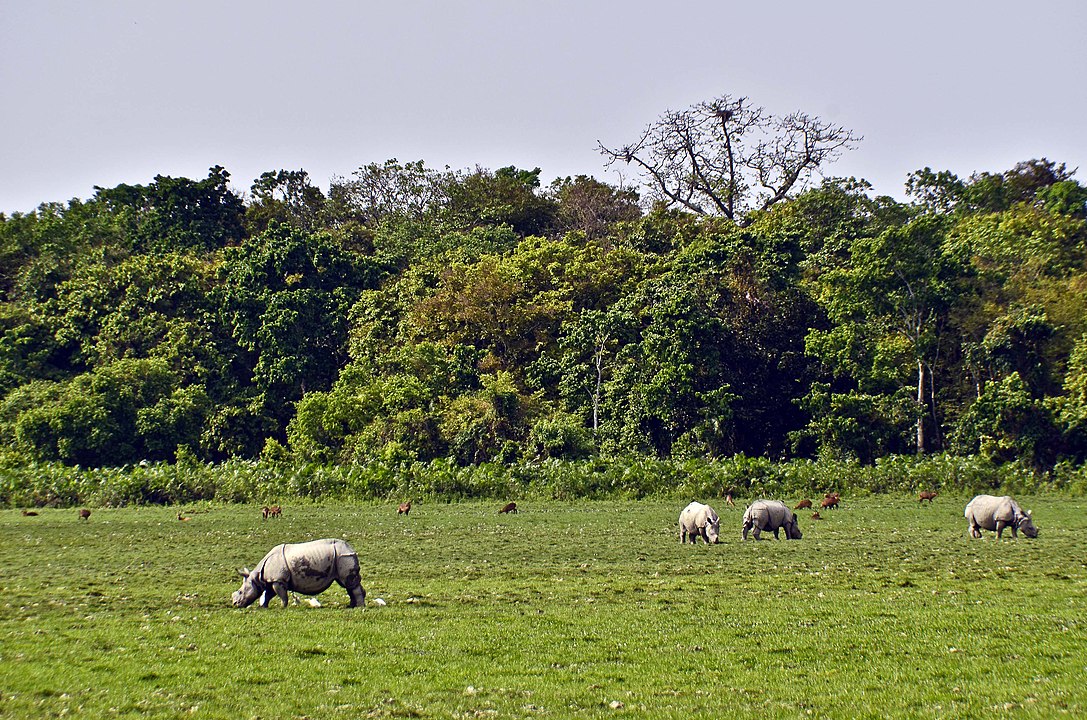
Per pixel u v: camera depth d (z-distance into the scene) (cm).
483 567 4903
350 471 9850
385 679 2764
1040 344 11731
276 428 13600
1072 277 13250
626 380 12375
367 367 13275
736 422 12331
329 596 4050
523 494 9394
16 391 13688
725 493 9150
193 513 8500
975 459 9581
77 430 12550
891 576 4366
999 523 5775
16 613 3638
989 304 12081
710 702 2541
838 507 8062
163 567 5050
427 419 11988
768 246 13250
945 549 5319
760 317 12912
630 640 3173
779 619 3438
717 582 4288
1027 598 3734
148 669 2823
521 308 13812
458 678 2773
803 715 2428
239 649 3056
